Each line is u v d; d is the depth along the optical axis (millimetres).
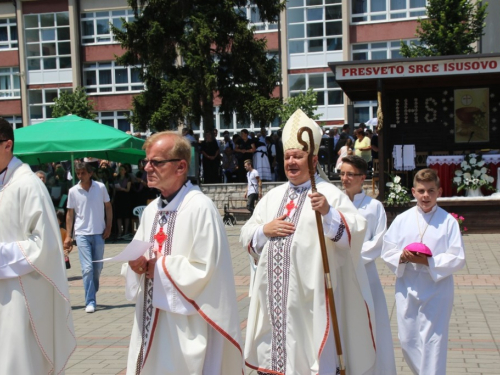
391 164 17547
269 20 26109
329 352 4082
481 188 15570
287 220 4297
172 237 3779
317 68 35031
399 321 4836
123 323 7816
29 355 4059
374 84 16406
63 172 18125
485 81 16406
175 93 24344
